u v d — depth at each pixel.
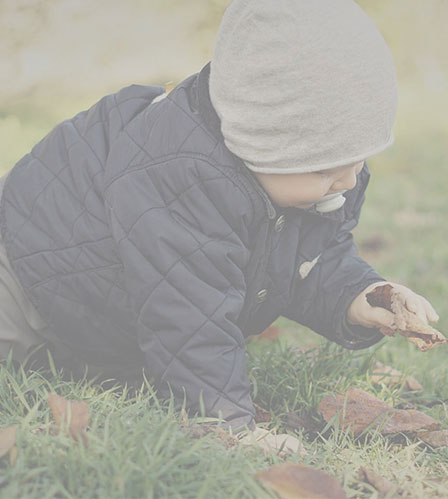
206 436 1.83
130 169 2.04
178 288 1.98
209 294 1.98
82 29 8.89
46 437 1.71
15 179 2.29
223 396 2.00
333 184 1.98
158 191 2.00
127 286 2.05
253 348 2.84
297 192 1.93
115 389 2.29
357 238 5.07
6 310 2.27
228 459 1.73
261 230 2.04
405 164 7.02
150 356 2.03
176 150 1.98
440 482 1.88
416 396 2.63
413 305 2.13
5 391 2.04
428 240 4.99
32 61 8.52
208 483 1.58
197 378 1.99
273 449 1.94
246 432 1.98
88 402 2.04
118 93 2.24
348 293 2.33
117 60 8.81
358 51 1.79
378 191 6.19
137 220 1.99
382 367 2.77
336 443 2.04
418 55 10.40
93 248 2.12
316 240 2.26
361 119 1.81
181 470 1.64
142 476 1.58
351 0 1.89
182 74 8.68
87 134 2.20
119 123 2.16
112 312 2.17
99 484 1.59
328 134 1.81
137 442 1.71
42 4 8.84
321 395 2.35
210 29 9.31
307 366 2.52
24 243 2.20
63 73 8.44
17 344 2.30
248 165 1.91
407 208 5.76
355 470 1.91
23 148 6.07
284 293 2.24
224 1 9.46
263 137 1.85
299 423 2.26
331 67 1.78
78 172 2.16
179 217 1.99
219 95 1.91
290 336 3.24
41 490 1.55
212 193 1.96
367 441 2.15
